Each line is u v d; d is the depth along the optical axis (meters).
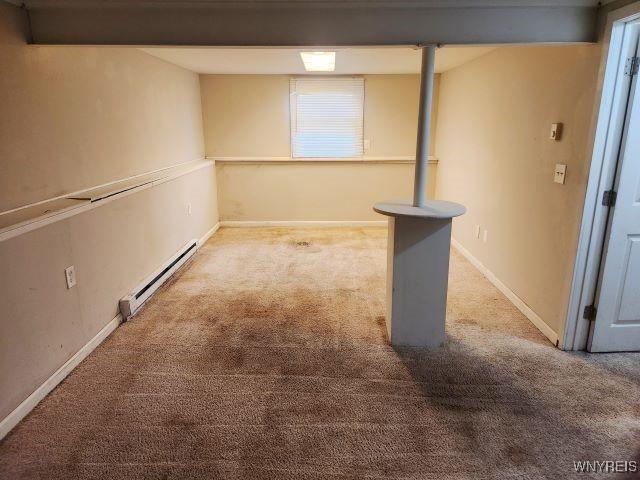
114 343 2.82
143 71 3.75
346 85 5.57
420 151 2.60
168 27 2.39
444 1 2.29
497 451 1.89
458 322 3.13
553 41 2.37
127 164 3.45
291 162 5.68
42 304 2.22
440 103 5.51
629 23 2.18
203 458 1.86
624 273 2.54
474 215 4.30
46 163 2.42
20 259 2.05
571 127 2.58
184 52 3.80
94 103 2.92
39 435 1.98
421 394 2.30
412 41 2.42
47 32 2.32
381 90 5.59
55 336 2.34
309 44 2.43
